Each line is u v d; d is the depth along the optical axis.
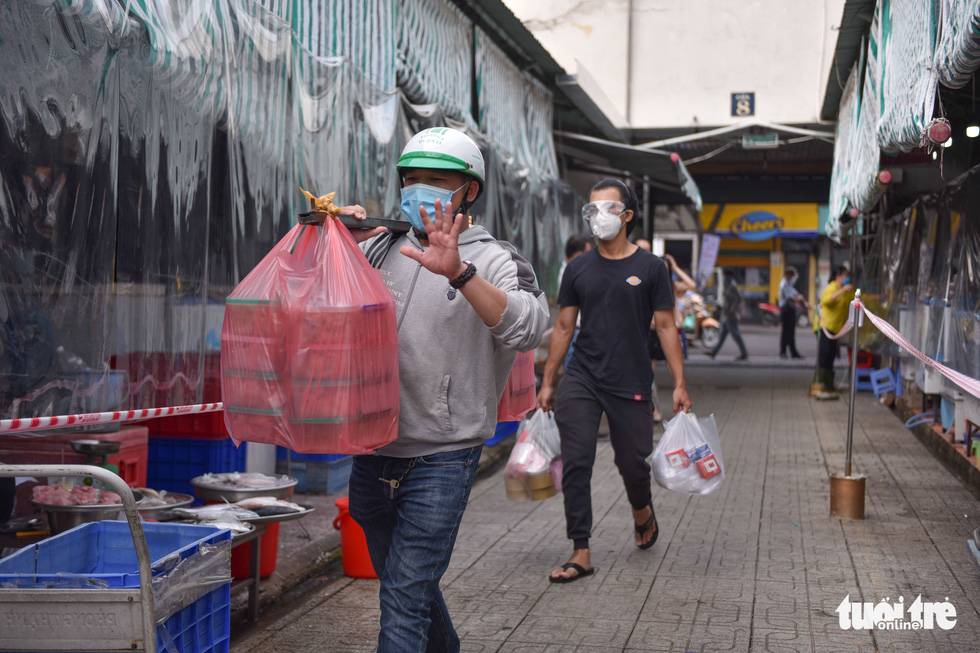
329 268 2.36
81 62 3.17
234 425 2.39
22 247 2.96
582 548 4.84
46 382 3.10
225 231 4.16
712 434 5.04
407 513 2.63
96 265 3.30
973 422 7.27
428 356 2.60
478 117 8.77
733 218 26.77
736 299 20.88
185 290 3.87
